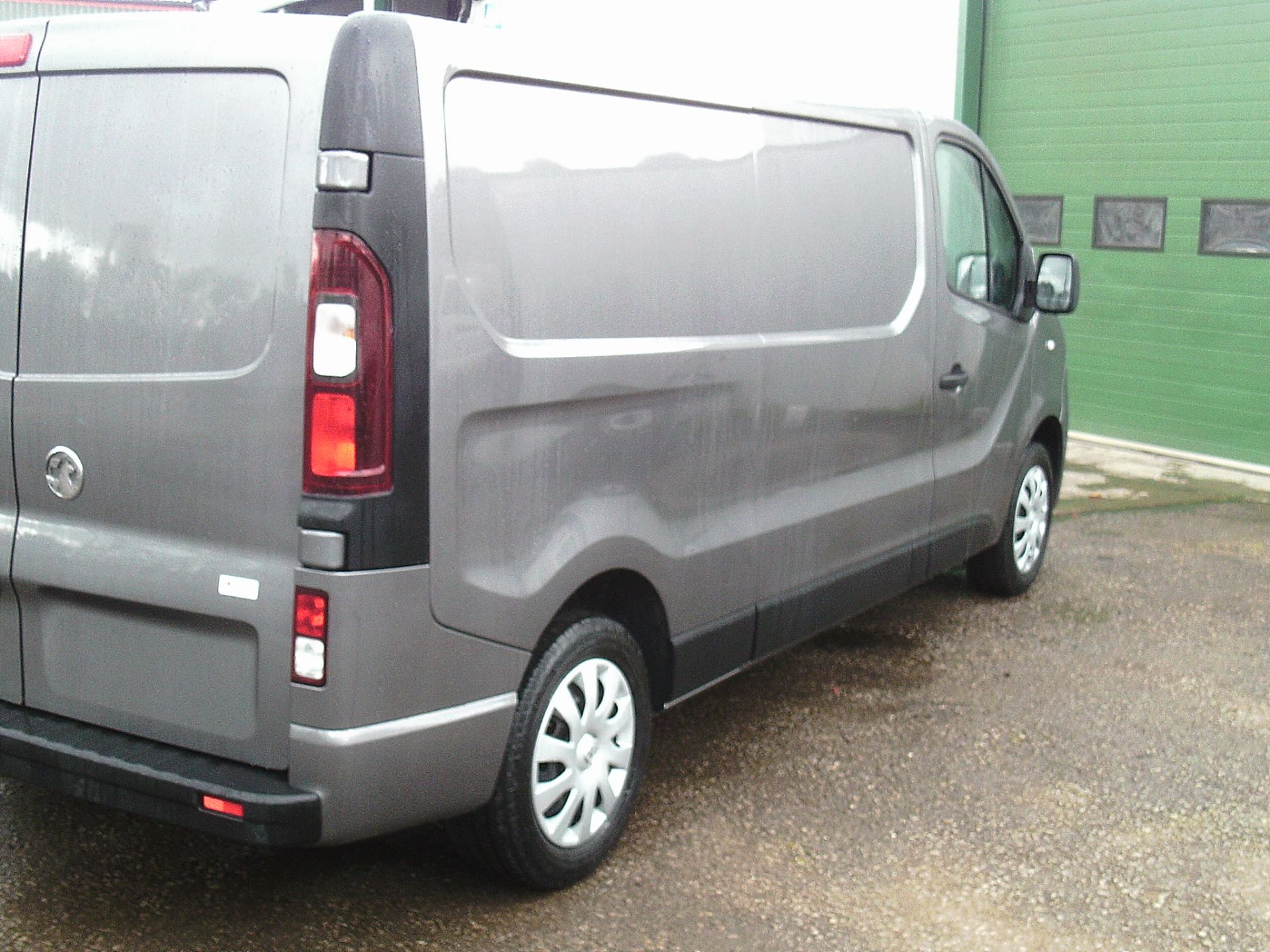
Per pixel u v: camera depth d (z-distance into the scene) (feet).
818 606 14.33
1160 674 16.56
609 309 11.06
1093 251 30.35
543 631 10.75
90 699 10.46
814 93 13.98
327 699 9.31
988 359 17.49
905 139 15.58
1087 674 16.53
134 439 9.96
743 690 15.88
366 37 9.12
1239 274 27.76
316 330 9.15
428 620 9.64
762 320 12.98
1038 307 18.39
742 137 12.66
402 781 9.68
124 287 9.97
